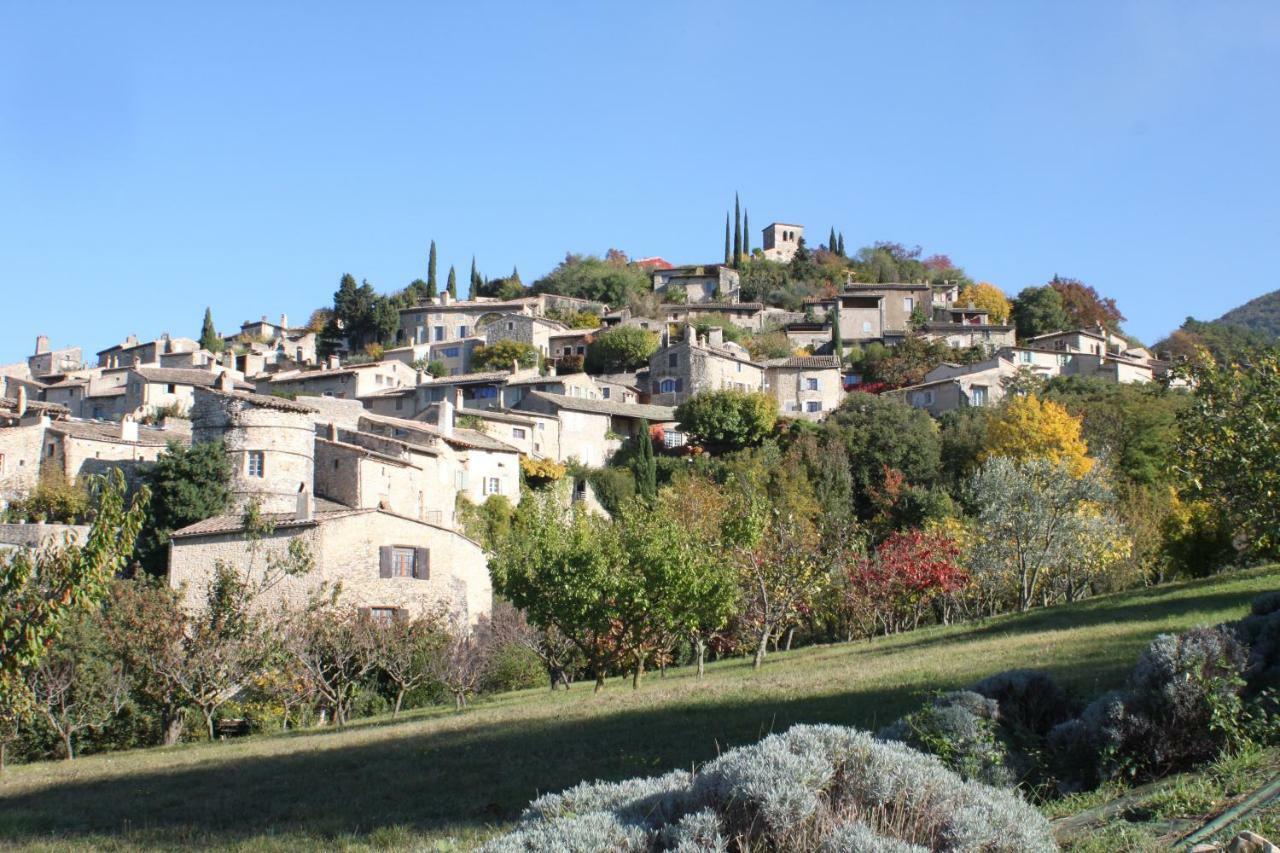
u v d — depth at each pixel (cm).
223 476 6262
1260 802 1058
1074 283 16650
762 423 9544
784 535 3975
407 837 1485
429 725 2930
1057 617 3819
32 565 2120
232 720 4000
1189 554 5434
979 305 15688
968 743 1315
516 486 8062
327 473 6644
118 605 3672
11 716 3006
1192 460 2706
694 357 10806
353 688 4131
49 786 2470
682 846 862
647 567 3338
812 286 16738
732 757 980
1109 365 11669
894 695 2227
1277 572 4025
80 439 7275
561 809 988
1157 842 1002
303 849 1485
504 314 13912
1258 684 1398
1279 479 2553
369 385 10981
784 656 4219
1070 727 1353
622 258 18562
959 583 4553
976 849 894
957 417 9531
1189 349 14488
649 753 1909
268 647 3766
